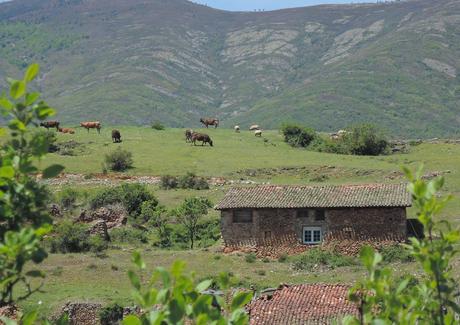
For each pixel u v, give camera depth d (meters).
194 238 72.12
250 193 67.44
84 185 91.69
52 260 60.25
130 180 94.38
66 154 105.88
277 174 97.62
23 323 8.64
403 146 115.19
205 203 79.19
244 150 109.38
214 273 58.69
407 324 8.68
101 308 46.22
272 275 58.75
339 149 112.75
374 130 115.44
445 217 68.06
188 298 8.24
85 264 59.47
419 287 9.05
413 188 8.98
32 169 8.80
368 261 8.84
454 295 9.02
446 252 8.93
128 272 8.17
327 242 64.06
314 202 64.50
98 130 121.69
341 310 40.41
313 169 98.31
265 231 65.06
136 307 45.75
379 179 93.31
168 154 105.94
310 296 42.25
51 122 117.88
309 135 117.69
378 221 63.50
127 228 73.44
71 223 66.94
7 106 8.66
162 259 62.88
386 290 8.77
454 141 116.25
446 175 90.81
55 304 46.91
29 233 8.43
